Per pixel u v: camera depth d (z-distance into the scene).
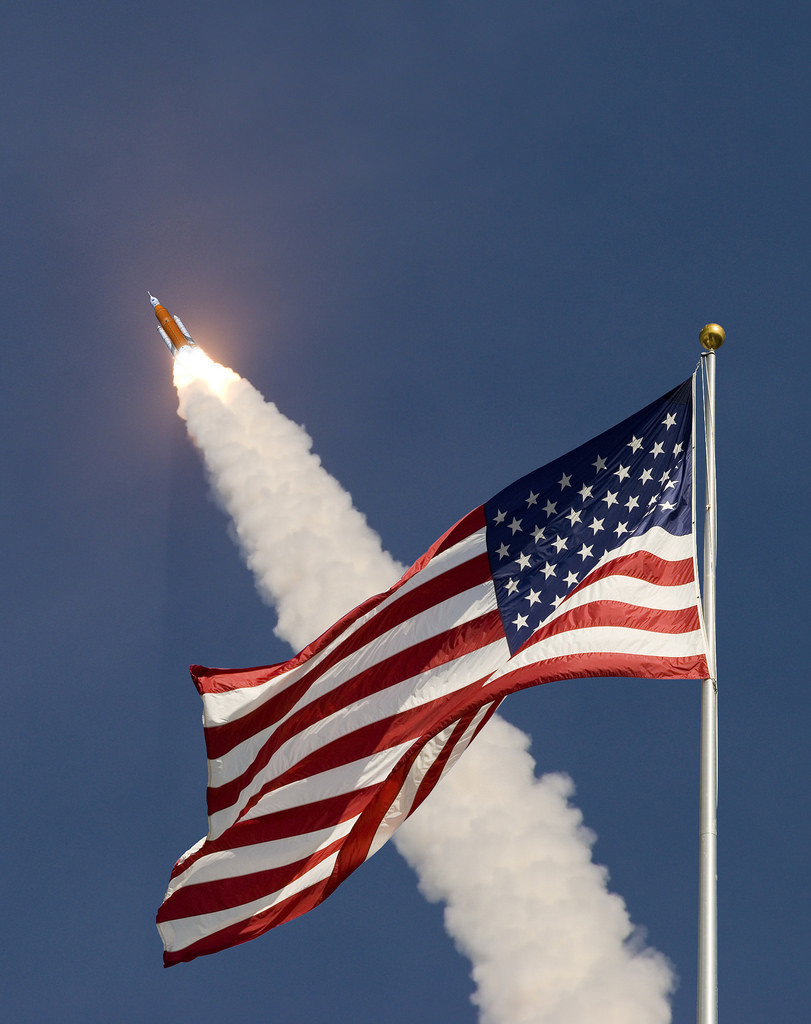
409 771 31.66
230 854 33.47
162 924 33.50
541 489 33.75
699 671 28.58
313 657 34.34
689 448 32.62
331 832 33.00
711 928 25.39
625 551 31.72
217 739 34.78
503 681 30.05
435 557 34.16
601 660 29.48
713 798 27.02
